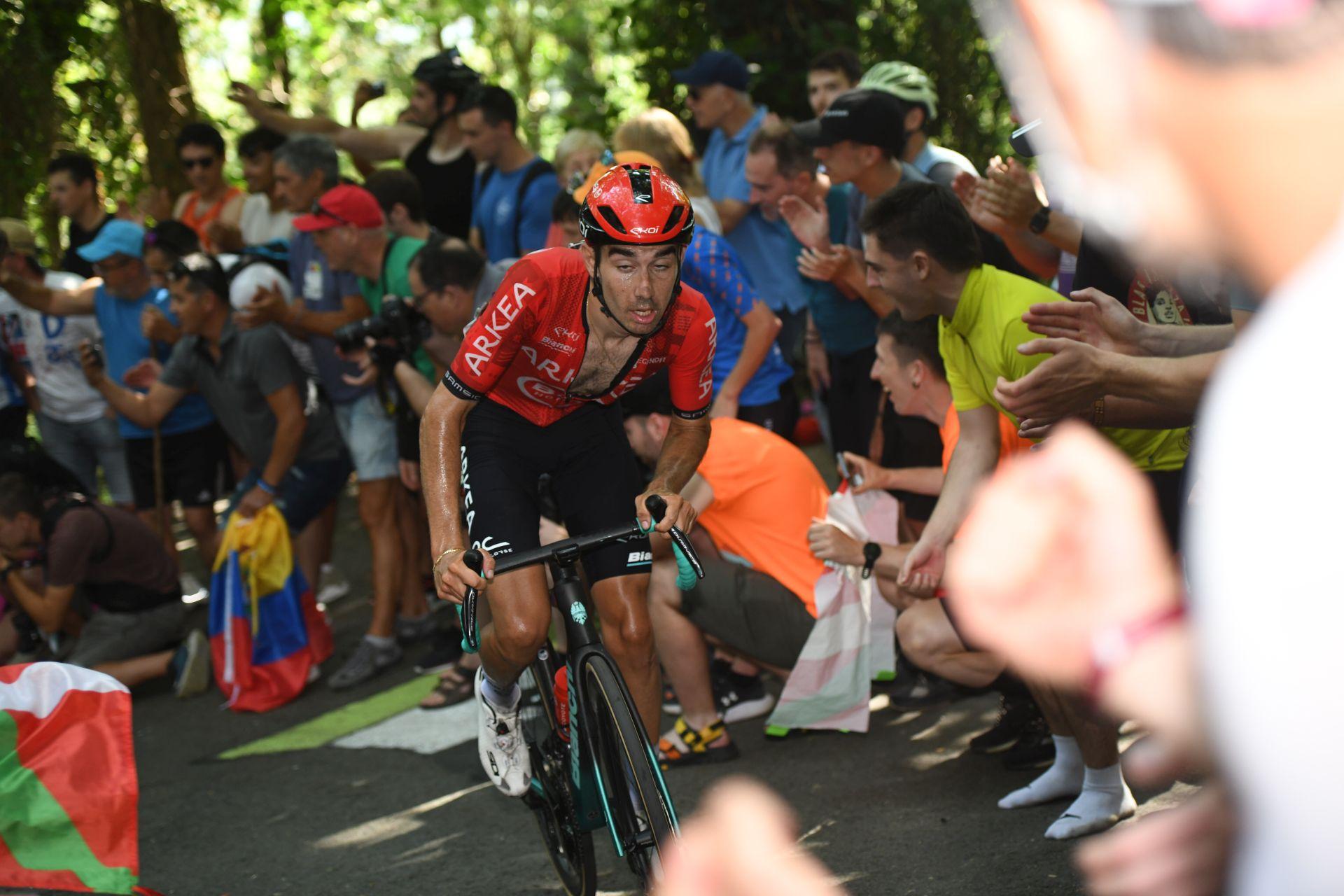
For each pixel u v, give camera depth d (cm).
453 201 664
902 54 701
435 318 455
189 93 964
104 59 934
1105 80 59
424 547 574
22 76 873
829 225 497
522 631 273
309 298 542
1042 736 364
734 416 464
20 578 520
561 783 302
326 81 1444
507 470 292
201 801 427
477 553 253
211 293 519
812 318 509
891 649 418
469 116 571
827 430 553
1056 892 291
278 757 461
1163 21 57
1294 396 56
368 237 499
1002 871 306
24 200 884
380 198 529
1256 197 57
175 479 617
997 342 310
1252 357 58
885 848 328
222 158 742
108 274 619
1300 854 56
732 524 392
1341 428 54
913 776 371
